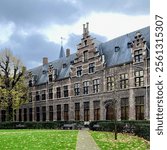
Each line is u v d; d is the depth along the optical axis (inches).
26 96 2324.1
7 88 2106.3
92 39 1951.3
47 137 1039.6
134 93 1610.5
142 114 1562.5
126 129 1305.4
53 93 2314.2
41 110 2450.8
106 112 1804.9
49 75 2388.0
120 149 717.3
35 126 2087.8
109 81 1792.6
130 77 1644.9
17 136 1095.6
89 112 1935.3
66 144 813.2
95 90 1897.1
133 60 1627.7
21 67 2183.8
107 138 1018.1
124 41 1849.2
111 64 1797.5
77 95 2048.5
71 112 2097.7
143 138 1037.2
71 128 1935.3
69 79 2140.7
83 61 2015.3
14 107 2133.4
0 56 2117.4
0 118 2753.4
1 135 1170.6
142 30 1779.0
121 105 1694.1
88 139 967.6
